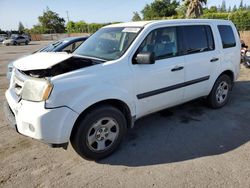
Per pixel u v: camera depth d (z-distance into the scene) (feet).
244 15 63.05
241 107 17.66
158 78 12.76
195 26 14.92
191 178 9.89
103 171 10.54
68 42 24.58
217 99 17.06
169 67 13.15
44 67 10.11
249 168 10.46
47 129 9.66
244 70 30.25
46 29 234.79
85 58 12.34
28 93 9.97
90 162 11.23
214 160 11.12
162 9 179.11
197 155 11.59
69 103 9.92
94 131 11.00
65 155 11.79
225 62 16.75
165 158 11.41
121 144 12.71
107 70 11.03
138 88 12.08
